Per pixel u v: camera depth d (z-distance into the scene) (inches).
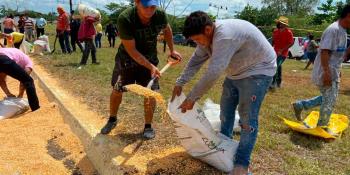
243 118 149.0
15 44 485.1
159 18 176.1
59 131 221.8
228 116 165.0
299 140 208.8
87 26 430.3
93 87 314.3
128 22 166.4
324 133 208.2
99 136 197.5
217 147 156.3
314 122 244.2
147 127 197.3
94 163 183.2
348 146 203.3
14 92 319.0
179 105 151.6
